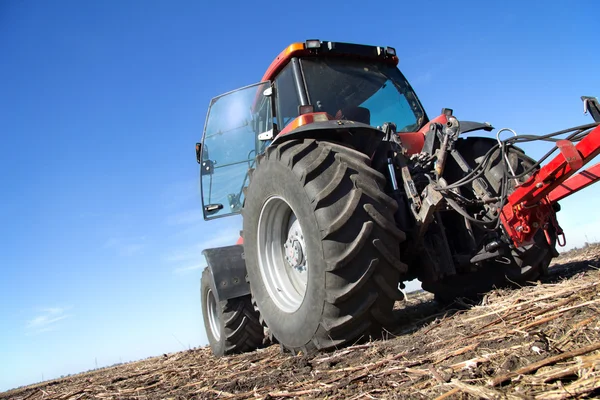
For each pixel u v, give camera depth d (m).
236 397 2.47
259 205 3.62
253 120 4.82
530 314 2.46
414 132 4.09
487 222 3.06
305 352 3.13
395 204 2.95
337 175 2.94
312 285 2.96
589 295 2.49
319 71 4.18
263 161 3.55
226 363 4.03
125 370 5.98
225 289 4.45
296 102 4.13
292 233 3.60
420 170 3.48
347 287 2.82
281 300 3.55
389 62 4.55
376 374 2.17
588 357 1.67
